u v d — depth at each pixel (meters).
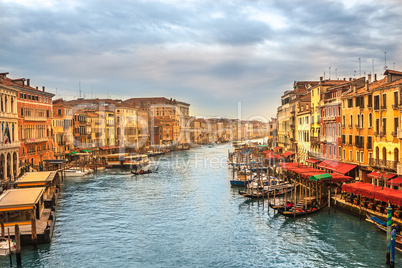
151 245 29.33
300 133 65.62
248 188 50.22
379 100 36.97
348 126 44.09
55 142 75.62
